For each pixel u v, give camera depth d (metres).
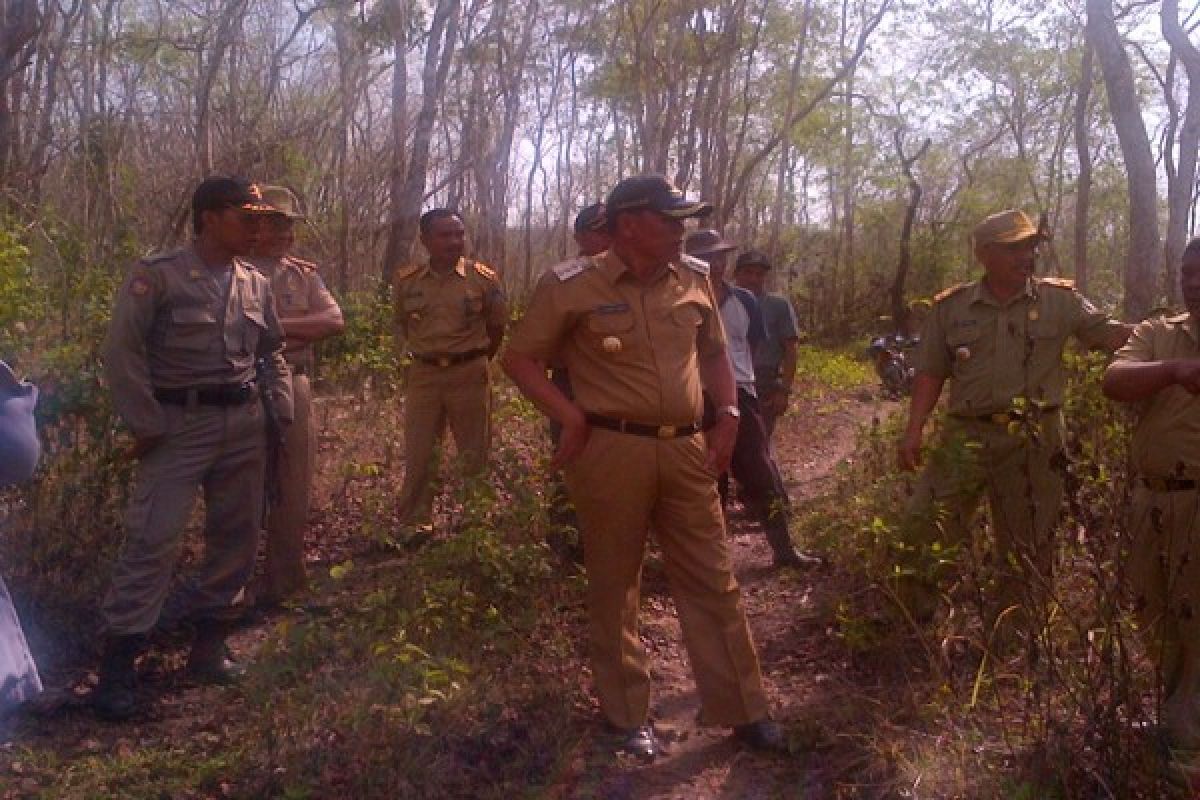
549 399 4.52
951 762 4.30
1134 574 4.43
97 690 4.90
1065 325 5.32
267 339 5.32
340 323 6.36
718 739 4.89
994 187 35.72
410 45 17.44
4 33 9.23
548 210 29.95
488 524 5.49
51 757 4.52
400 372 9.80
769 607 6.52
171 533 4.93
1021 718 4.57
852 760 4.55
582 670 5.34
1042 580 4.55
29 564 5.72
